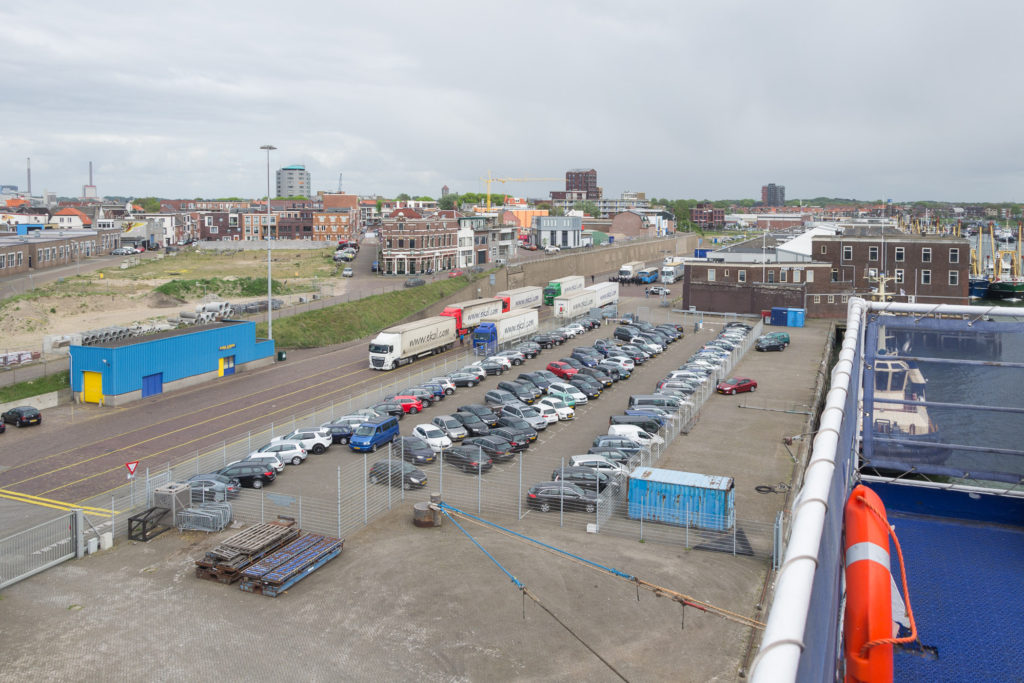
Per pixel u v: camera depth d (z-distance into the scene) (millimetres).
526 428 54125
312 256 166125
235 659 27438
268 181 81688
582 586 32469
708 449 51250
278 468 47156
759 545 36125
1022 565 21578
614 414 62844
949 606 19375
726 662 26953
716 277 120312
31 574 33844
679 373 70875
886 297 111625
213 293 111875
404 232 138125
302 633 29188
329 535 37656
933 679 16422
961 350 58406
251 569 32906
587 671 26594
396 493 43500
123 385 64875
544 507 40625
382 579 33344
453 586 32625
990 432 45156
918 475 36938
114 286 113250
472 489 44250
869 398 26859
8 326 87625
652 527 38438
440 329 86688
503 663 27125
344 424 54375
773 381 73688
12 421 58062
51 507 42125
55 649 28078
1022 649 17531
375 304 107625
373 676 26391
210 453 51094
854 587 11133
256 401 66062
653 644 28172
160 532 38625
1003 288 162750
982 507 25562
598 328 107500
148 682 26047
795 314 108938
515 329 91562
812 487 9773
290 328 92188
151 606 31312
